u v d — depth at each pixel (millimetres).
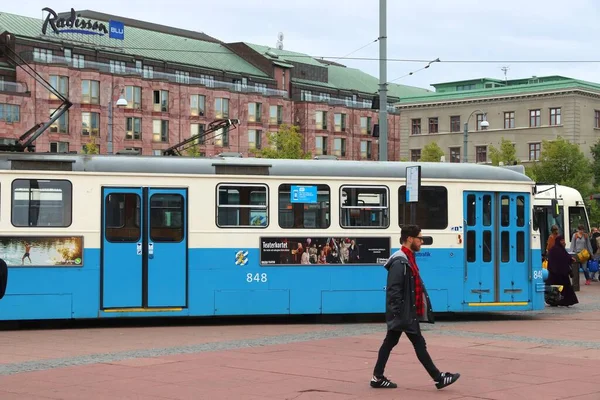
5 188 17500
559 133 91688
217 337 16297
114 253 17891
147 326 18469
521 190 20094
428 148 85875
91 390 10602
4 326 18438
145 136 79625
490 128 96500
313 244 18828
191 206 18297
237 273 18453
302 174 18844
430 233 19406
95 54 77500
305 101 94250
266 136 86312
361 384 11062
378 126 26766
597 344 15273
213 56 90375
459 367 12547
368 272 19031
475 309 19562
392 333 10711
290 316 20766
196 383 11094
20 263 17484
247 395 10312
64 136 74000
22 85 72062
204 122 84188
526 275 20047
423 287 10789
